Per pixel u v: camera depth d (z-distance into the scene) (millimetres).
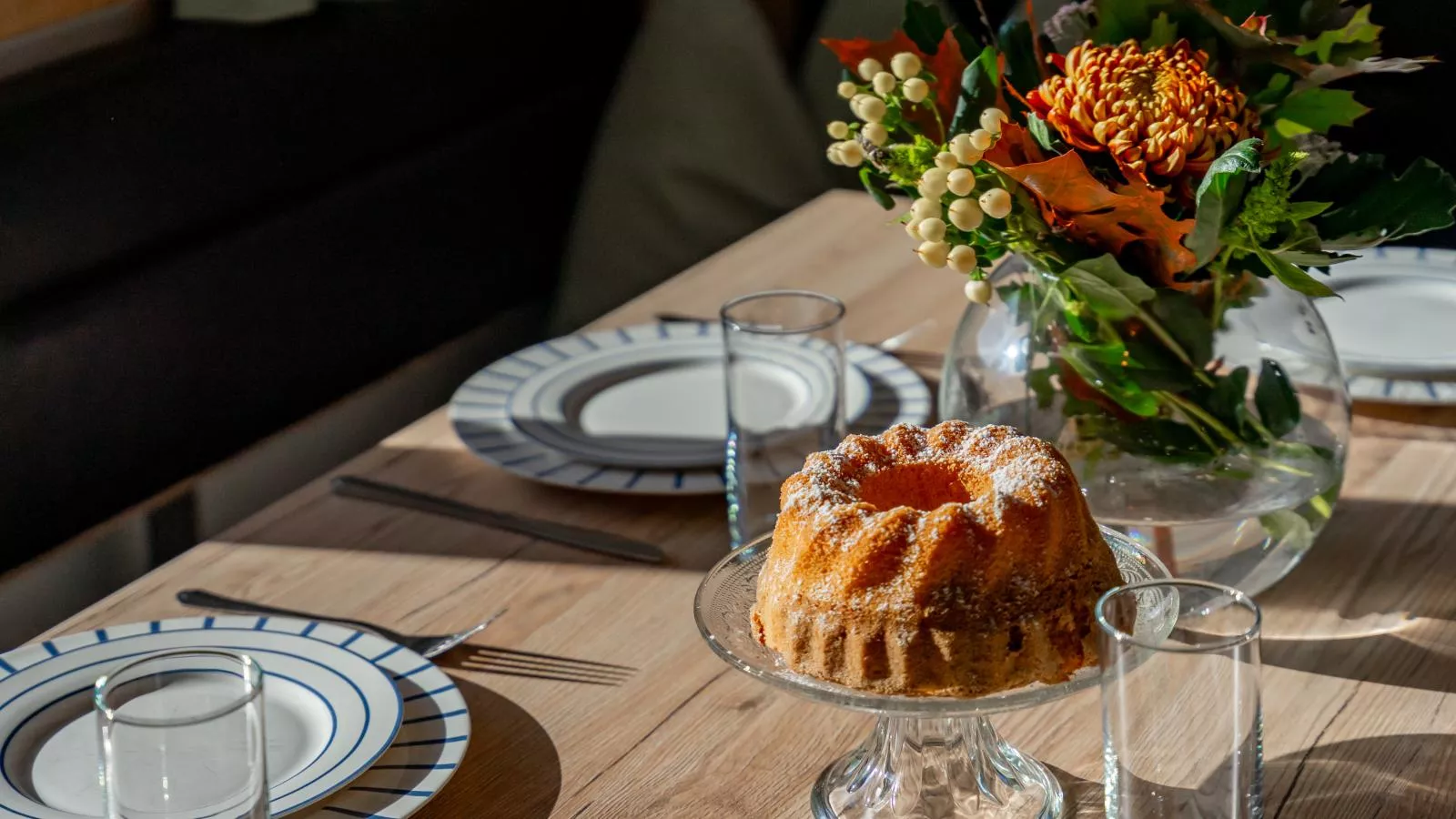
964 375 853
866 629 610
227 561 936
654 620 852
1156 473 792
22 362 1357
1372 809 661
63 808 660
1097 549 643
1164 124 699
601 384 1177
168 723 522
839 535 625
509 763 724
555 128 2191
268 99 1633
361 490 1019
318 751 698
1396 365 1054
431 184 1919
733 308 971
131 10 1484
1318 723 726
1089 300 757
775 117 2143
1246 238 717
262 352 1668
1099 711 752
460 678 799
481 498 1015
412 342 1935
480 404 1146
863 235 1475
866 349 1200
